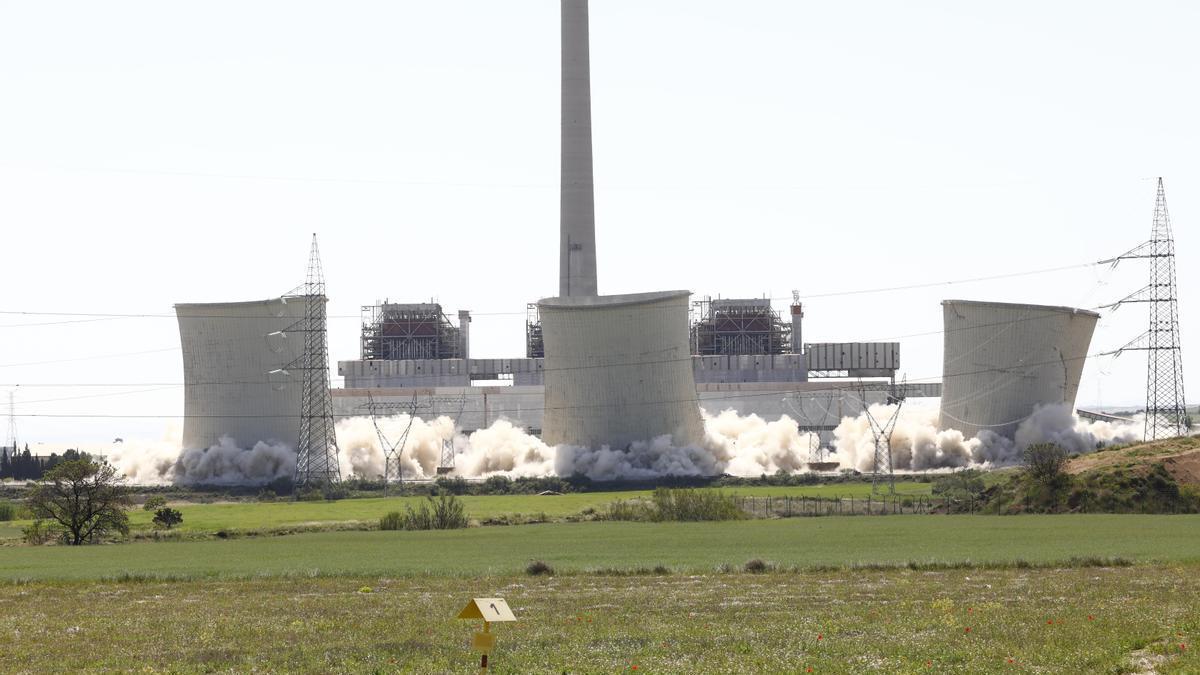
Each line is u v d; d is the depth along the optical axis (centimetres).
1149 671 6278
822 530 16612
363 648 7381
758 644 7144
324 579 11369
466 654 7075
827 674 6281
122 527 17900
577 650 7094
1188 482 19438
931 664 6431
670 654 6925
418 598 9781
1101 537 14525
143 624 8588
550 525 19175
